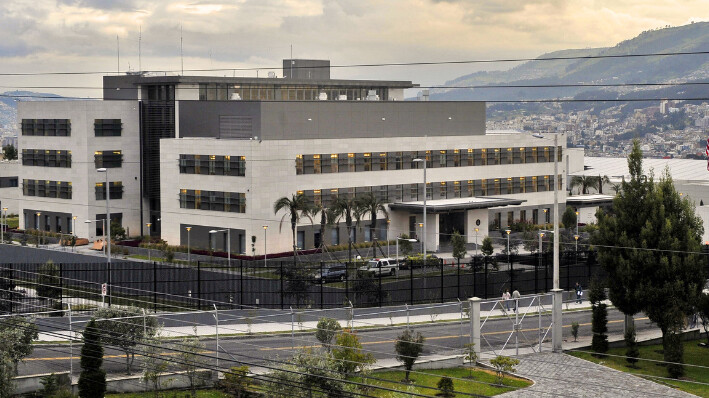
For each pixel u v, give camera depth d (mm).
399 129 131000
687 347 70750
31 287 84375
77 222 129750
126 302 80312
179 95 128750
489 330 73688
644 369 63500
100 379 54781
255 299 81188
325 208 117188
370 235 123125
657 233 67375
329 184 118938
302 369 51750
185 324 73125
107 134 129875
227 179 114500
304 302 79812
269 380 51188
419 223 125375
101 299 82438
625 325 70250
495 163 136750
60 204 132250
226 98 132375
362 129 127000
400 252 118875
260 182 112375
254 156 111750
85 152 128625
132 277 89438
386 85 147625
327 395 50500
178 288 84688
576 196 155000
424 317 77000
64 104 130250
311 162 117062
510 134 139875
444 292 85125
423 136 131375
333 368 52719
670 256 66375
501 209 138375
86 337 57750
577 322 76438
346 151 120375
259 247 112250
